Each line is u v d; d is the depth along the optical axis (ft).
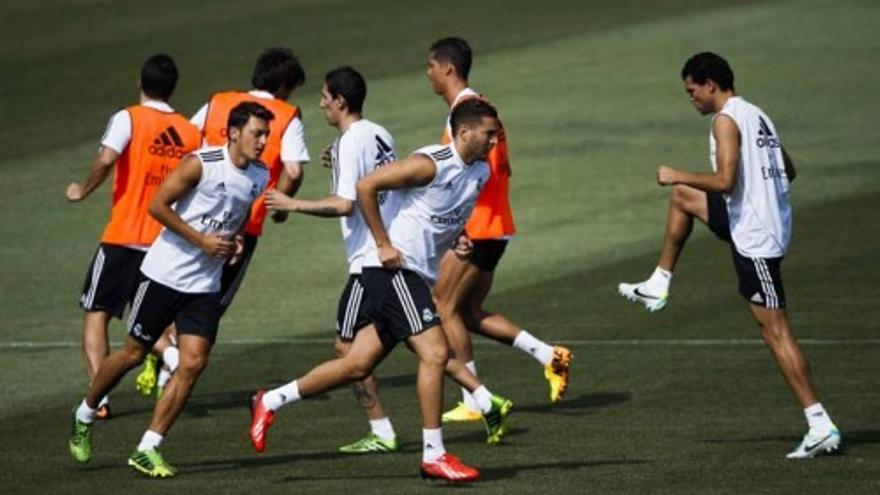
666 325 161.58
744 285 117.29
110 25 321.11
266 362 152.56
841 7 322.55
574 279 181.47
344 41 304.30
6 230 208.44
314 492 107.34
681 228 127.24
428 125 249.55
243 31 312.91
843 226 200.13
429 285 112.57
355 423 130.11
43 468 115.75
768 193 116.57
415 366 151.84
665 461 114.52
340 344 118.73
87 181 134.72
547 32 310.24
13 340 161.17
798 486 106.83
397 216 111.14
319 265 192.34
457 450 120.47
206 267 113.50
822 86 270.26
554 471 112.47
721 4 331.36
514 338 131.75
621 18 320.50
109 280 135.23
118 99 269.85
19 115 262.26
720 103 118.11
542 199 217.77
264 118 113.09
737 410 130.21
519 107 261.85
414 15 325.62
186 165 112.37
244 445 123.13
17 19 329.72
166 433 116.37
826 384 137.39
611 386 140.05
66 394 140.56
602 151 238.68
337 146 119.55
